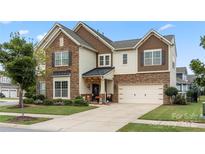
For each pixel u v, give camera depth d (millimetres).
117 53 27812
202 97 40406
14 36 18125
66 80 26047
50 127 12469
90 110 19219
